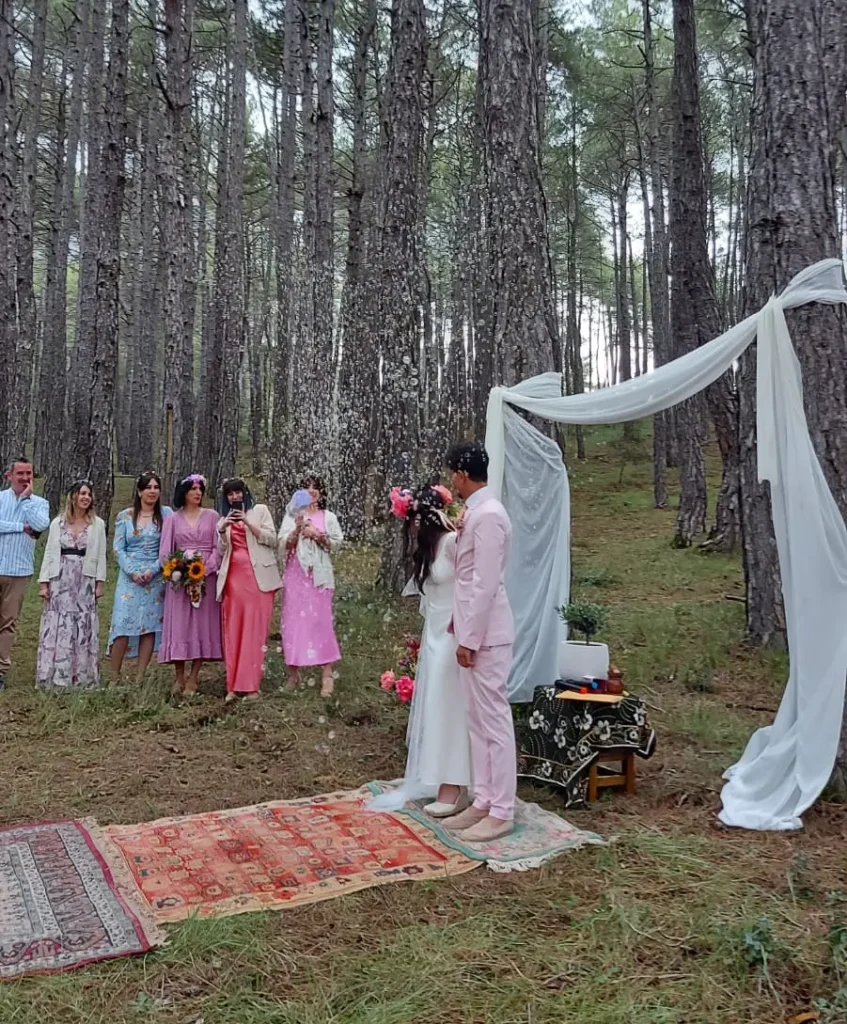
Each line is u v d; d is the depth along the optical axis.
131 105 20.67
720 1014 2.61
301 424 14.01
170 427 12.30
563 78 22.61
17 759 4.99
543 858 3.71
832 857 3.72
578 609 4.73
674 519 17.08
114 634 6.44
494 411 5.50
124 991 2.72
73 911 3.17
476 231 18.66
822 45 4.77
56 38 20.58
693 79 10.94
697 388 4.61
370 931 3.10
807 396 4.48
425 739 4.25
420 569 4.41
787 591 4.36
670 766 4.93
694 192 11.04
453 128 23.53
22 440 13.97
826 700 4.21
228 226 15.23
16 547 6.34
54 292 18.92
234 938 2.99
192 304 16.38
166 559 6.20
